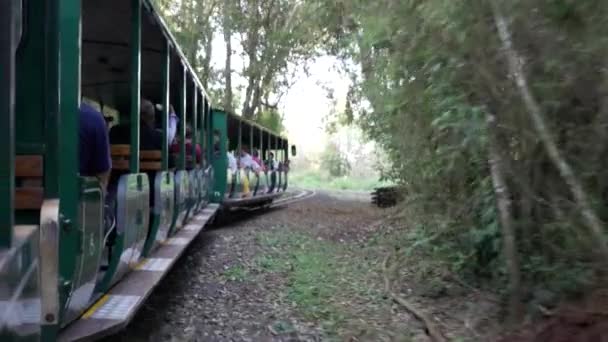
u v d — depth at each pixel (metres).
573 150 4.09
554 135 4.04
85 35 6.43
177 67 7.73
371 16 5.99
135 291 4.81
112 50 6.97
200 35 24.53
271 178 21.44
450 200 7.03
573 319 4.68
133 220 5.12
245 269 8.91
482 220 6.33
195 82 9.28
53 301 3.10
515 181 4.96
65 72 3.42
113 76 8.09
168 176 7.08
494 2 3.84
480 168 5.95
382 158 11.77
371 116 9.92
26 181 3.26
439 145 6.27
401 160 8.35
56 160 3.29
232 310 6.76
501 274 6.31
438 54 4.95
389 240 10.56
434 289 7.14
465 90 5.00
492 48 4.21
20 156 3.27
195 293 7.51
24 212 3.25
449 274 7.40
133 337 5.71
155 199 6.34
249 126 17.86
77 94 3.44
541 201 4.71
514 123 4.39
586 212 3.74
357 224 14.77
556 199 4.50
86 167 4.41
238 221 15.79
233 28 25.44
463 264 7.06
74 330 3.71
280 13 25.02
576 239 4.64
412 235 8.37
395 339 5.66
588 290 4.96
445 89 5.34
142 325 6.12
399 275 8.02
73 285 3.48
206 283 8.05
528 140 4.45
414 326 6.03
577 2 3.46
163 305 6.92
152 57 7.31
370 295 7.25
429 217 7.65
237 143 16.92
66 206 3.39
